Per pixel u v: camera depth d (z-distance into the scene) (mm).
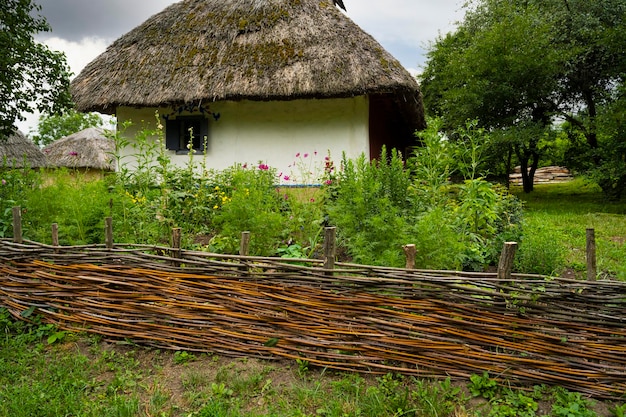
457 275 2385
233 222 3438
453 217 3871
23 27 8359
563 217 9359
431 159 4355
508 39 13453
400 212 3521
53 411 2232
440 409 2164
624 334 2213
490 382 2307
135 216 3846
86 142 20406
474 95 13602
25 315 3160
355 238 3078
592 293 2248
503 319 2301
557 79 14508
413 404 2240
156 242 3744
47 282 3137
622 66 13312
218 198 4918
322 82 6828
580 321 2242
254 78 7141
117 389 2449
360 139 7496
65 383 2469
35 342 3014
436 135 4332
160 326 2832
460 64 14945
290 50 7426
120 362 2736
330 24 7766
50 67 8438
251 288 2648
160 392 2408
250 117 7891
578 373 2260
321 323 2537
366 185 3350
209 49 7898
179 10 9102
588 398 2262
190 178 4934
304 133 7703
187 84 7363
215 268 2715
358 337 2492
